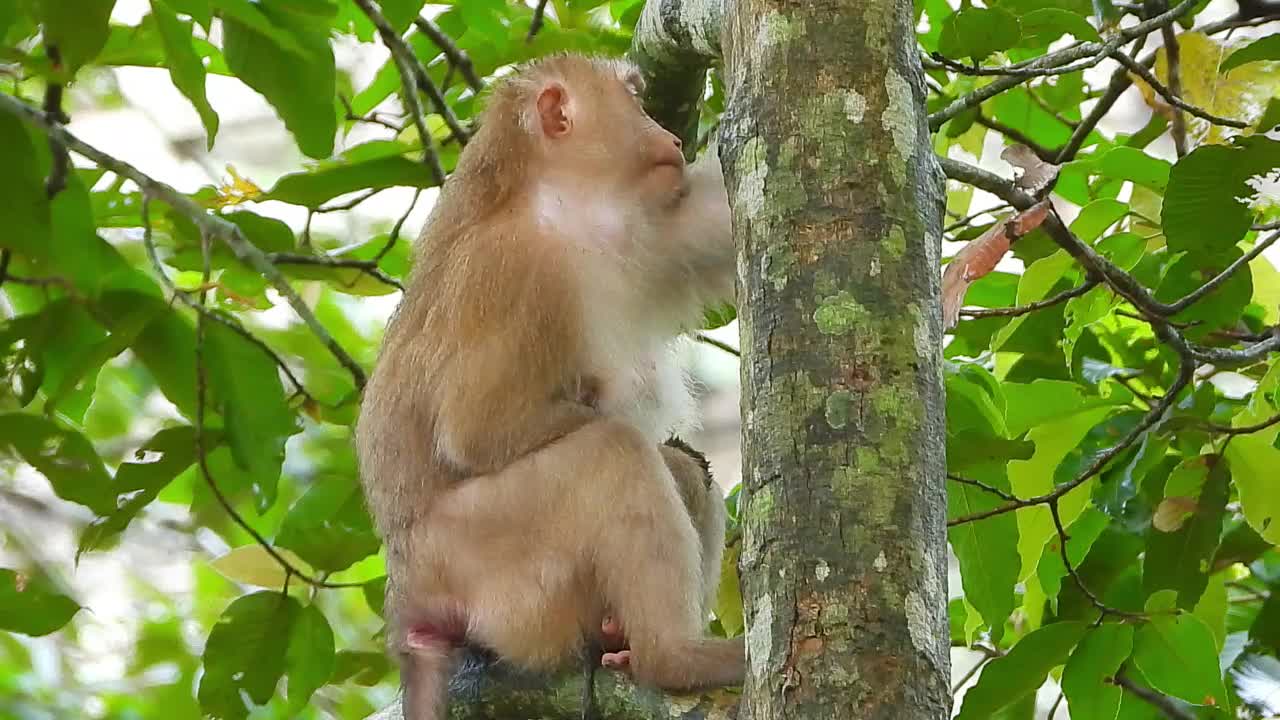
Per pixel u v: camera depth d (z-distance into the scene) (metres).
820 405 5.44
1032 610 10.09
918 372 5.52
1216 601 9.42
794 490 5.34
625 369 9.27
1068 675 8.48
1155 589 8.83
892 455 5.36
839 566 5.20
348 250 11.26
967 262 7.62
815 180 5.78
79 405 10.27
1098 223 9.23
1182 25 10.71
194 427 9.43
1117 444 9.20
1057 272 9.01
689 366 10.58
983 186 8.23
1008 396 9.33
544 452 8.27
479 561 8.31
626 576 7.93
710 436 21.94
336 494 10.24
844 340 5.52
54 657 15.64
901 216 5.73
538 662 8.06
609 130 9.60
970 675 9.45
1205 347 9.33
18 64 8.76
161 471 9.35
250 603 9.45
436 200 9.59
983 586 9.12
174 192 8.64
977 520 8.76
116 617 16.33
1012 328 9.50
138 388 15.70
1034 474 9.25
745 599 5.41
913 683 5.04
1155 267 10.16
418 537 8.67
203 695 9.38
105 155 8.50
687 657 7.68
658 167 9.60
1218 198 7.92
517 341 8.55
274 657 9.44
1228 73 9.78
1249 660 9.57
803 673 5.07
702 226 9.61
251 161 20.34
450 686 8.27
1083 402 9.29
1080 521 9.75
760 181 5.88
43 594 9.34
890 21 6.05
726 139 6.13
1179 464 8.90
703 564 8.83
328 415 10.68
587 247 9.30
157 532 16.80
